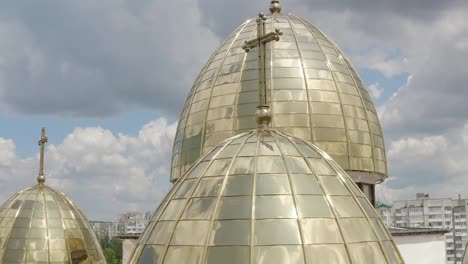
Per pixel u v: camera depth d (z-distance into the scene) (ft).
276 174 38.75
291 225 36.24
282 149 41.01
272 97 72.43
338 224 37.35
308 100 72.64
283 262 34.73
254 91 73.56
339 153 72.13
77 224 87.71
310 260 35.06
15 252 81.35
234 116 73.26
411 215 314.14
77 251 85.15
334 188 39.75
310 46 78.74
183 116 82.33
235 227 36.14
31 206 85.92
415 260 79.87
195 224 37.45
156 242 38.73
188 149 77.00
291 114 71.46
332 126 72.38
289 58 76.02
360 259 36.73
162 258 37.27
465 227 301.02
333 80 75.66
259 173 38.73
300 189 38.27
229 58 79.30
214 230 36.42
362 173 75.61
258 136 42.80
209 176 39.81
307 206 37.45
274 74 74.23
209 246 35.86
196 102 78.89
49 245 82.89
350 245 36.83
